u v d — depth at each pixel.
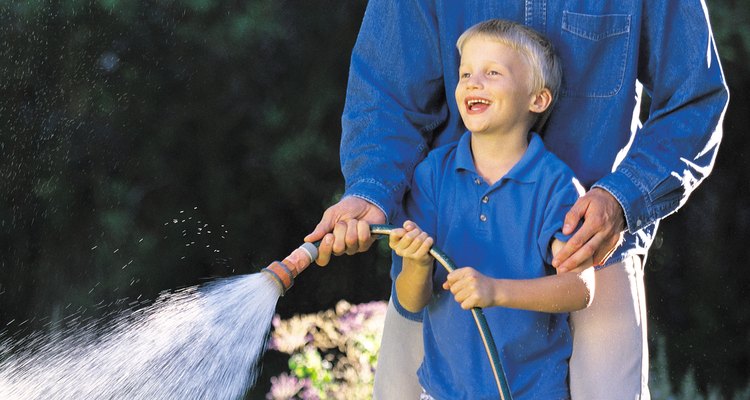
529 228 4.41
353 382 7.89
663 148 4.62
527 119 4.54
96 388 4.63
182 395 4.35
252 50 15.21
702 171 4.69
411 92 4.89
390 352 5.01
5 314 14.32
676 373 16.78
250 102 15.44
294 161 15.54
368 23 4.94
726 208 17.02
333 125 15.73
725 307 17.03
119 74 14.74
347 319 8.07
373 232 4.27
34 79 14.30
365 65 4.94
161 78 14.95
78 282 14.72
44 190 14.51
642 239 4.80
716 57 4.71
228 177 15.74
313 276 16.78
